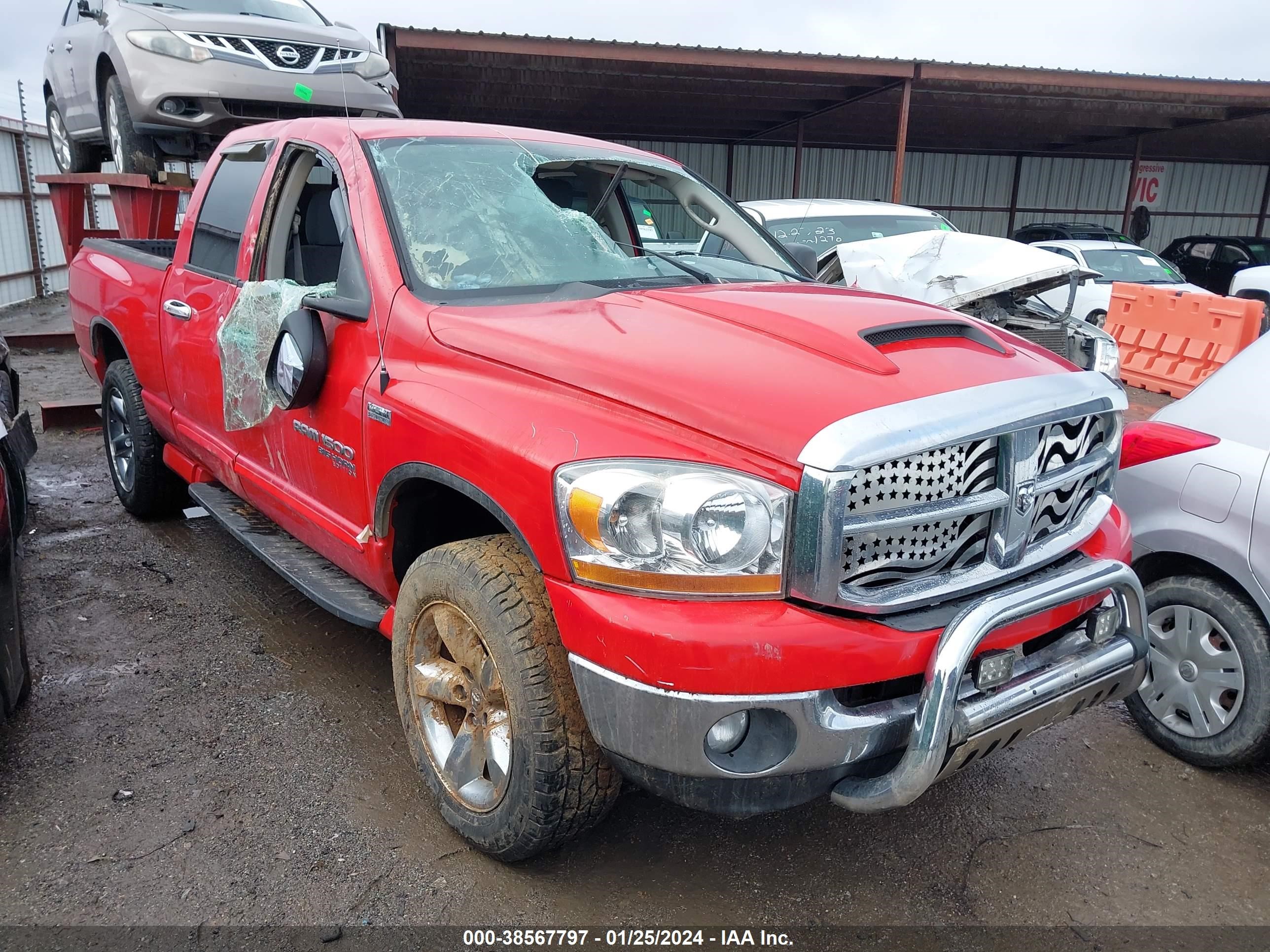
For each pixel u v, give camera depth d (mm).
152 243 5301
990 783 2982
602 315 2564
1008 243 5824
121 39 6676
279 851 2529
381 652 3691
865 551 1975
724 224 3764
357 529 2879
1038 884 2514
